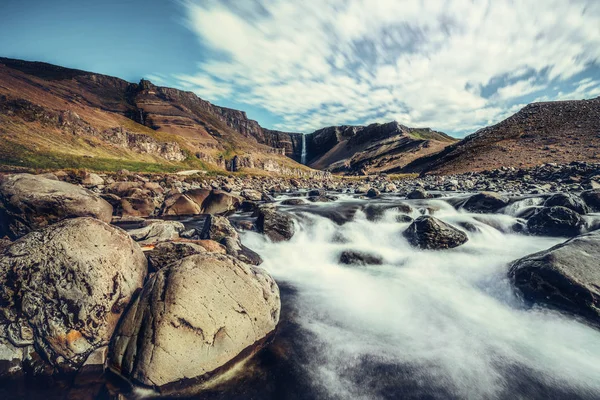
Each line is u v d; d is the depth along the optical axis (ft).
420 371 18.10
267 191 137.08
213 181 158.40
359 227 49.47
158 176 147.74
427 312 24.95
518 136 198.08
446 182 122.62
